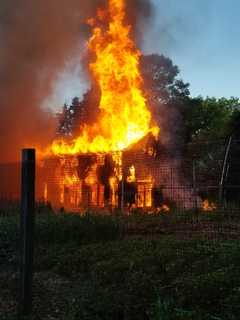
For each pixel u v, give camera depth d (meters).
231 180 18.00
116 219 11.18
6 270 7.61
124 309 5.40
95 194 15.98
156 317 4.86
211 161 18.42
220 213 11.78
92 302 5.73
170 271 6.12
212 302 5.01
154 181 14.73
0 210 12.94
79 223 9.87
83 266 7.31
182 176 15.29
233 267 5.81
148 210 13.77
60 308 5.66
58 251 8.37
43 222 10.04
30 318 5.33
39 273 7.43
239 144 18.23
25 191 5.55
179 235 9.26
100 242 9.06
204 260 6.40
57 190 17.17
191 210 12.87
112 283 6.25
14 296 6.09
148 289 5.63
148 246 7.96
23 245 5.51
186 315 4.74
